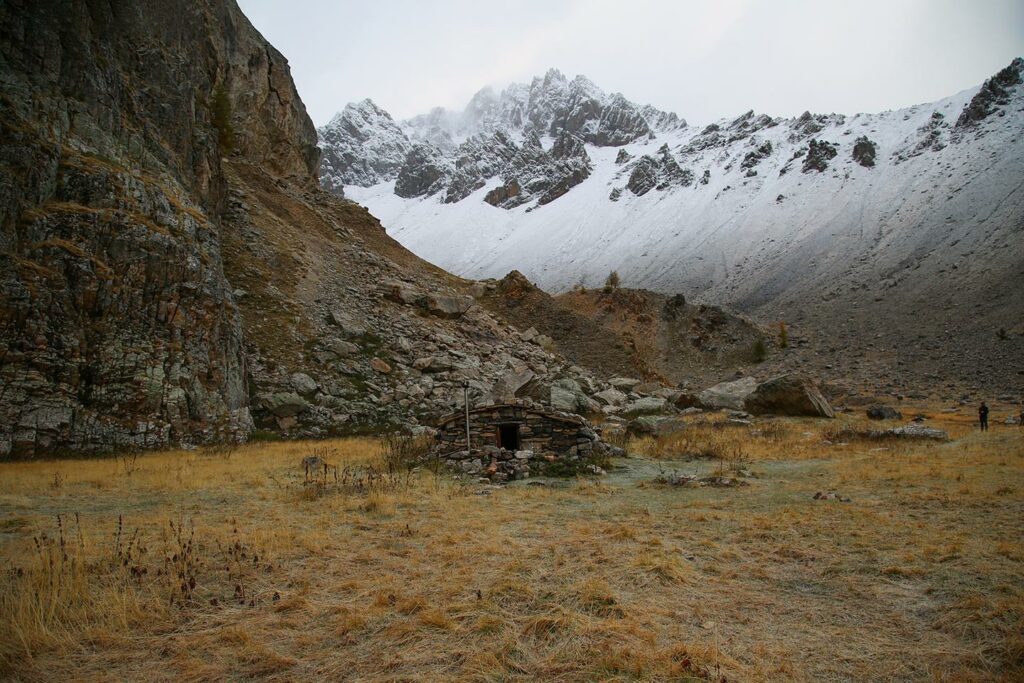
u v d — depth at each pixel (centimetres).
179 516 1273
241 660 609
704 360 10150
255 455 2473
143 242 3158
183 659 604
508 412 2144
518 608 727
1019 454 2042
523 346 5959
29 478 1795
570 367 6156
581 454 2105
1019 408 6134
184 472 1950
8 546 984
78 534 1055
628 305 11131
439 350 4859
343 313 4691
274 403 3422
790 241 19825
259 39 7800
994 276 11519
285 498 1497
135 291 3047
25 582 749
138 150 3812
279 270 4816
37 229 2809
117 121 3756
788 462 2194
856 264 15850
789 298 15125
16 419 2398
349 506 1367
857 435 2867
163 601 759
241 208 5356
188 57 5578
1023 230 13088
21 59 3269
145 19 5009
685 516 1236
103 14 4225
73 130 3366
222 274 3731
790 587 805
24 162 2867
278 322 4197
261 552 979
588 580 815
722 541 1036
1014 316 9594
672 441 2652
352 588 817
